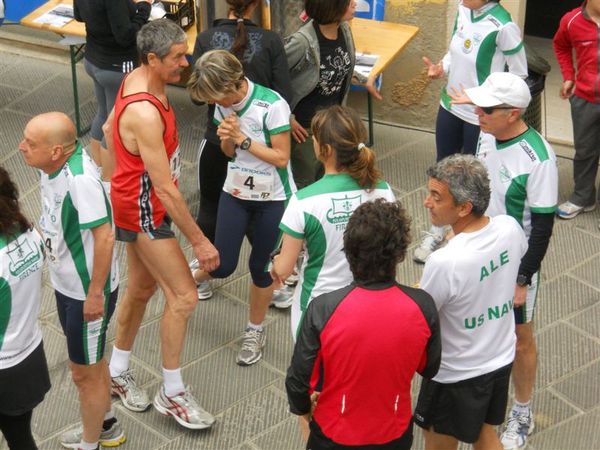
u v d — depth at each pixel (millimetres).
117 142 4180
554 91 7867
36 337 3838
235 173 4695
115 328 5402
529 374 4402
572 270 5801
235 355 5188
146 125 4043
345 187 3752
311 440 3443
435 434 3977
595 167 6172
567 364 5074
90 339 4137
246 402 4867
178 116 7613
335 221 3750
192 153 7098
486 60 5512
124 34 6023
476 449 4016
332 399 3312
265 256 4855
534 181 3943
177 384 4625
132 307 4688
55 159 3811
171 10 6625
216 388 4957
